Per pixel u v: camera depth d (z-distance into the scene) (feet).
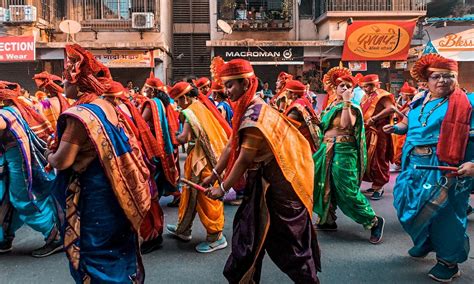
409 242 15.81
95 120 8.87
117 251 9.39
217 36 59.21
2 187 14.15
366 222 15.62
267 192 9.59
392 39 50.83
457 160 11.87
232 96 9.63
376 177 22.00
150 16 53.16
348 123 15.25
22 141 13.80
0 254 14.82
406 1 54.34
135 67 52.44
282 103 20.44
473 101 12.30
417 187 12.64
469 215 19.13
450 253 12.30
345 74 16.57
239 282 9.68
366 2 54.19
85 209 9.12
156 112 16.74
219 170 10.55
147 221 14.74
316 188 16.35
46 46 49.06
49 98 17.80
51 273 13.29
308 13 58.54
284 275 13.08
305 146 10.00
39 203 14.32
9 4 51.67
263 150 9.57
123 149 9.32
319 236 16.52
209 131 14.84
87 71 9.46
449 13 60.70
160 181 17.93
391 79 56.03
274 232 9.70
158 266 13.83
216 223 14.94
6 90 14.06
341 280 12.71
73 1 55.01
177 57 62.90
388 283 12.50
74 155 8.83
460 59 52.44
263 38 58.23
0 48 48.44
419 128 12.73
